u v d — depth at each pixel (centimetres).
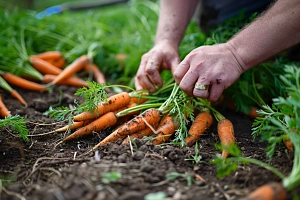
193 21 113
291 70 66
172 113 76
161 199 55
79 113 80
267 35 71
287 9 70
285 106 64
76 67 106
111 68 115
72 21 128
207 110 82
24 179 65
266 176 63
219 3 106
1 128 77
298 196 57
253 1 103
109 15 144
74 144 76
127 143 71
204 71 73
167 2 92
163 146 72
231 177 64
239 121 89
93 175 60
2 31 112
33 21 120
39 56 111
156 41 90
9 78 102
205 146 76
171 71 85
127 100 81
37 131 79
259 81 92
